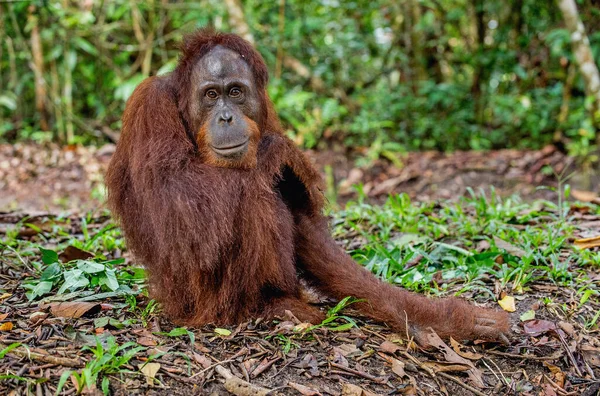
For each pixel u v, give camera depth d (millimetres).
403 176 9320
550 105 10586
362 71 12438
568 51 10766
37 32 10906
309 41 11711
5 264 4617
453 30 12312
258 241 3650
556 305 4051
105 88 12016
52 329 3494
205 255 3525
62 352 3248
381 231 5516
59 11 10258
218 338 3557
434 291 4340
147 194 3568
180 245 3541
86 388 2957
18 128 11938
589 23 10953
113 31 11977
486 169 9289
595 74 9336
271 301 3885
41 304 3830
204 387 3092
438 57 12406
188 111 3781
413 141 10898
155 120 3658
